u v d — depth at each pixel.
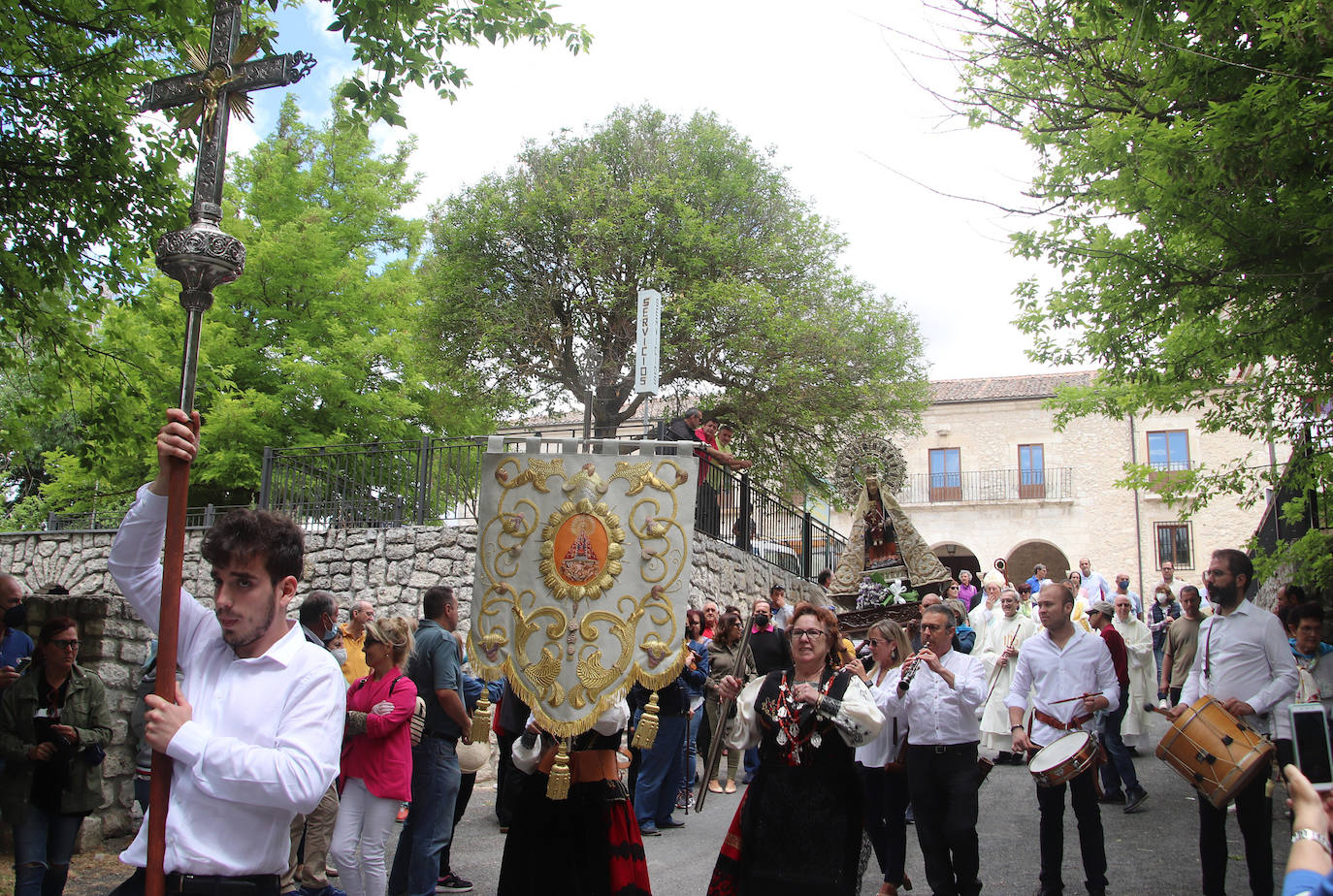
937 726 6.18
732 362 23.11
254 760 2.80
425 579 12.91
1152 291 8.05
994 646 11.99
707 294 21.98
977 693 6.14
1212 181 6.86
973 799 6.09
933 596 7.12
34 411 10.13
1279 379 9.86
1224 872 6.01
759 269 23.59
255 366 21.81
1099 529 37.72
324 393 21.81
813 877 4.81
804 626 5.12
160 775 2.86
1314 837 2.23
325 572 13.37
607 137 24.58
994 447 39.19
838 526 37.34
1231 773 5.75
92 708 5.97
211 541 3.00
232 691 2.99
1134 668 12.45
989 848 8.02
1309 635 7.96
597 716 4.72
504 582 4.96
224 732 2.93
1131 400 10.77
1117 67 7.73
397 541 13.14
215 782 2.80
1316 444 10.03
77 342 9.68
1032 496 38.44
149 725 2.84
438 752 6.19
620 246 22.53
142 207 9.06
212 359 21.22
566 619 4.88
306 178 23.86
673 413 24.27
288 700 2.99
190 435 3.12
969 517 39.00
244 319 22.45
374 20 7.96
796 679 5.19
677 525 4.98
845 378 22.97
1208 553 36.50
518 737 5.06
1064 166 7.86
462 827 9.18
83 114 8.55
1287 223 7.03
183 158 8.98
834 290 23.86
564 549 4.96
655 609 4.89
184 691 3.06
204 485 21.55
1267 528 15.01
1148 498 37.41
